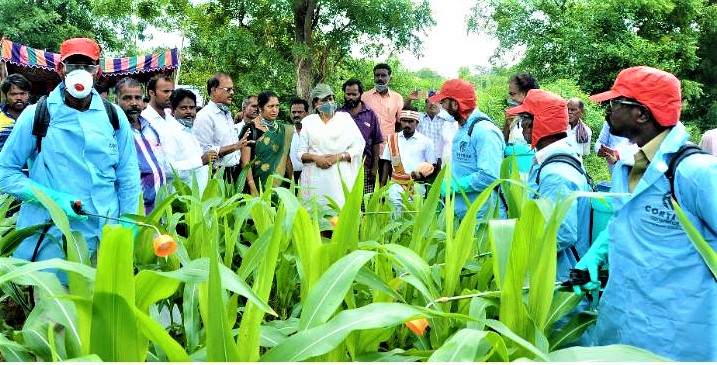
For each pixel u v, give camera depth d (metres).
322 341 1.44
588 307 2.67
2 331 2.96
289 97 18.06
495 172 3.54
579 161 2.68
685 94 18.78
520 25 18.48
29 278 1.66
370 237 3.28
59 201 2.65
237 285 1.51
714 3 21.14
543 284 1.97
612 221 2.21
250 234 3.40
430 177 6.04
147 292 1.62
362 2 16.33
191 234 2.89
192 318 2.16
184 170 4.39
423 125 6.70
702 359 1.99
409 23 16.55
